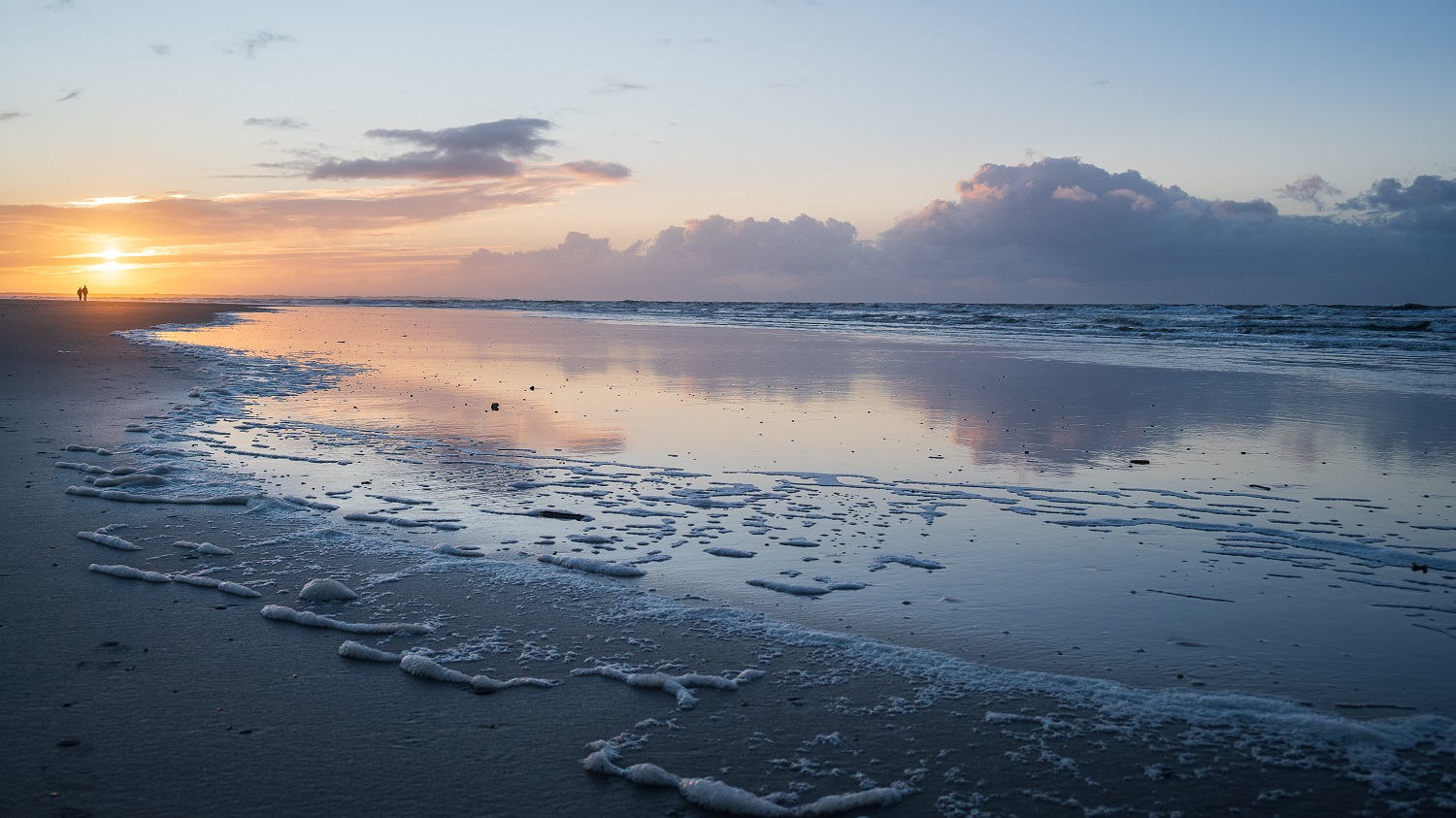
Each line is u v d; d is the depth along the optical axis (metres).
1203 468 10.79
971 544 7.57
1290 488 9.78
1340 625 5.82
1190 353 30.16
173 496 8.29
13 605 5.61
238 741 4.01
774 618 5.77
